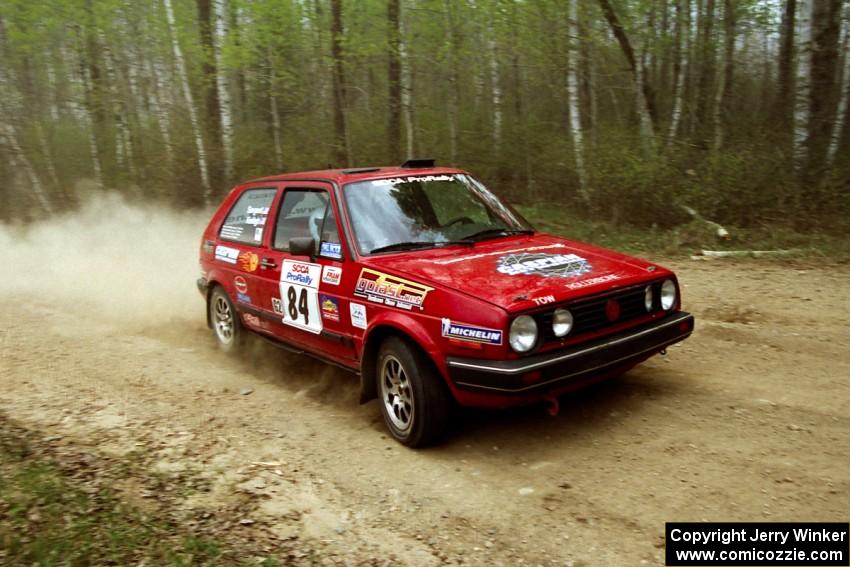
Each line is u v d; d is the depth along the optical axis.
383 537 3.45
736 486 3.66
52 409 5.32
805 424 4.29
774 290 7.68
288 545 3.38
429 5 15.27
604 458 4.09
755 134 12.46
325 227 5.20
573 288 4.14
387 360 4.57
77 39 18.12
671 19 16.45
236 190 6.87
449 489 3.90
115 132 19.94
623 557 3.17
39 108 20.58
